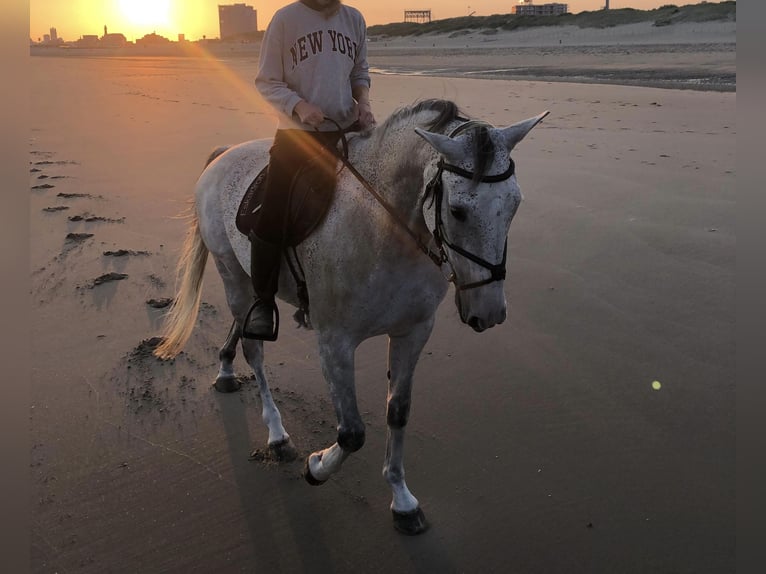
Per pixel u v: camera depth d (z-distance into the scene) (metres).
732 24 50.00
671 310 4.69
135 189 8.39
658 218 6.41
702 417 3.57
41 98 19.61
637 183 7.59
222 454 3.49
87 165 9.72
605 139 10.24
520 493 3.13
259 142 3.96
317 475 3.08
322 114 2.85
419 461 3.40
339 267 2.76
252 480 3.29
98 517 3.00
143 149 10.94
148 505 3.09
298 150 2.93
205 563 2.76
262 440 3.61
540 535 2.88
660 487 3.11
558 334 4.52
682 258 5.49
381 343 4.70
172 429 3.69
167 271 5.81
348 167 2.79
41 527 2.92
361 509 3.09
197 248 4.06
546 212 6.83
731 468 3.18
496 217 2.17
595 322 4.64
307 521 3.01
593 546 2.80
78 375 4.18
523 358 4.28
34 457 3.38
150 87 24.81
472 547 2.83
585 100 15.70
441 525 2.96
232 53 91.62
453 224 2.23
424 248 2.57
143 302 5.23
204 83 27.53
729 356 4.08
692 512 2.94
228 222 3.57
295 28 2.91
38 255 6.14
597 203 7.00
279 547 2.85
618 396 3.81
